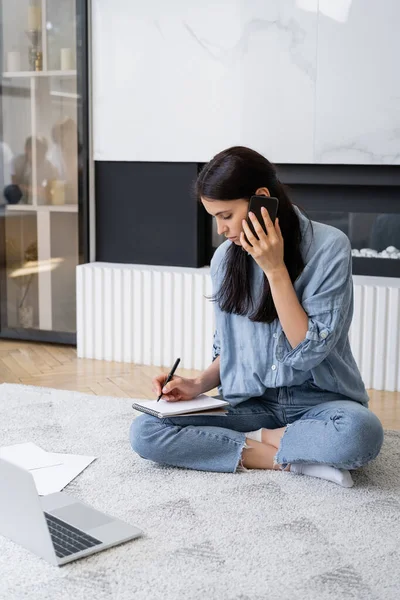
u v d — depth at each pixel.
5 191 4.23
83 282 3.91
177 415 2.30
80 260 4.09
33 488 1.78
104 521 2.01
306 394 2.39
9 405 3.07
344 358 2.40
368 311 3.43
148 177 3.92
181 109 3.75
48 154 4.09
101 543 1.89
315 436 2.26
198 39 3.66
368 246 3.72
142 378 3.61
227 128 3.68
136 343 3.86
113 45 3.83
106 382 3.53
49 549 1.81
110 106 3.89
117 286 3.85
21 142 4.16
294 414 2.41
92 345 3.95
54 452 2.56
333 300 2.21
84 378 3.59
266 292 2.27
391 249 3.67
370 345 3.45
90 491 2.24
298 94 3.54
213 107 3.69
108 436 2.72
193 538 1.96
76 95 3.97
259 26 3.55
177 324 3.77
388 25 3.37
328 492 2.25
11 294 4.31
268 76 3.57
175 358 3.80
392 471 2.43
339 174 3.63
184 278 3.72
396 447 2.66
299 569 1.81
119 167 3.97
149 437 2.38
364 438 2.20
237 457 2.38
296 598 1.69
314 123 3.54
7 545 1.91
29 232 4.21
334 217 3.75
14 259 4.27
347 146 3.51
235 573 1.79
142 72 3.79
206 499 2.20
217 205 2.14
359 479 2.35
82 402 3.12
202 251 3.95
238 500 2.19
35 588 1.71
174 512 2.11
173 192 3.88
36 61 4.05
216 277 2.45
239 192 2.12
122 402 3.13
